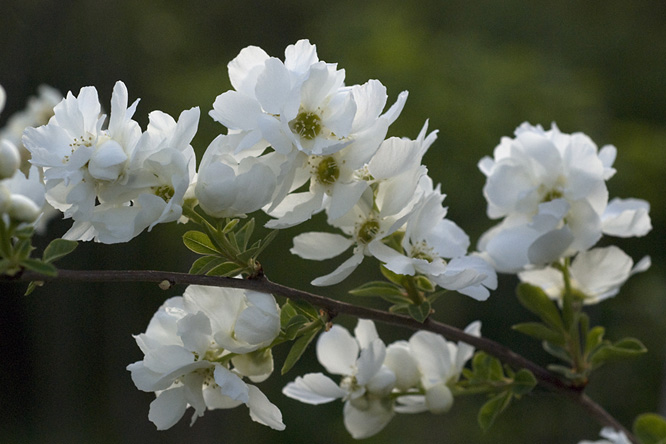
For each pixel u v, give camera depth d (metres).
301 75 0.58
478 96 2.50
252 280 0.58
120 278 0.57
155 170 0.57
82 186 0.57
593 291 0.66
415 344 0.64
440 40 2.73
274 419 0.59
